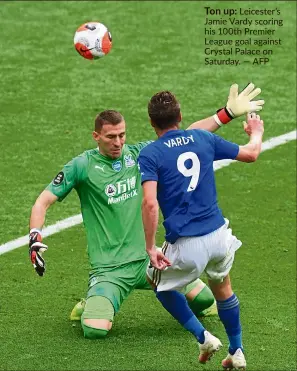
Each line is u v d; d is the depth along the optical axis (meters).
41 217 24.83
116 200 26.14
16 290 28.36
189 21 51.44
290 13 52.50
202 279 29.80
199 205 22.44
